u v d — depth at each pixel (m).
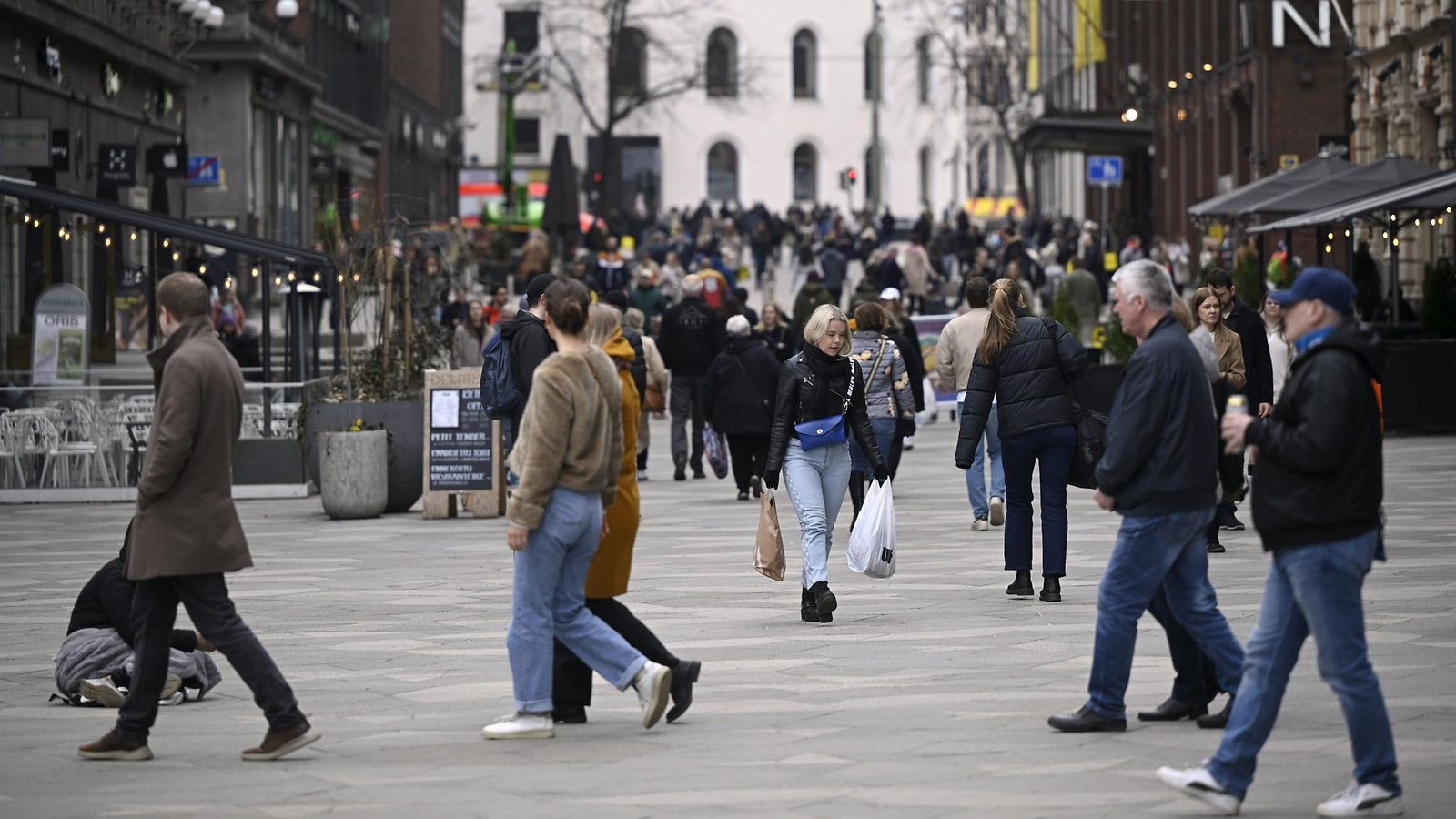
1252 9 159.38
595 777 27.95
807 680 35.31
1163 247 172.50
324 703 33.97
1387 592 44.03
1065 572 44.41
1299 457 24.89
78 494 73.38
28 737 31.67
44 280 105.38
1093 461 43.62
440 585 49.22
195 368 29.06
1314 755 28.59
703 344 79.19
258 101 159.88
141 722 29.70
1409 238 130.25
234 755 29.97
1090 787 26.81
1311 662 35.84
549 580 30.69
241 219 155.75
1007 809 25.58
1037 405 43.75
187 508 29.17
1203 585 30.16
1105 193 177.88
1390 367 88.50
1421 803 25.50
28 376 78.94
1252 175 160.75
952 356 58.22
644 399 76.56
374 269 76.88
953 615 42.59
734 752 29.50
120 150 115.31
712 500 70.88
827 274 168.88
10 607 46.66
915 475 78.12
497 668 37.12
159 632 29.77
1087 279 123.00
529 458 30.25
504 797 26.77
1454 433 88.75
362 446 65.88
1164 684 34.38
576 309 30.61
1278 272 116.25
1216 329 52.59
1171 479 29.33
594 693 35.00
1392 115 136.00
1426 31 126.06
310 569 52.75
